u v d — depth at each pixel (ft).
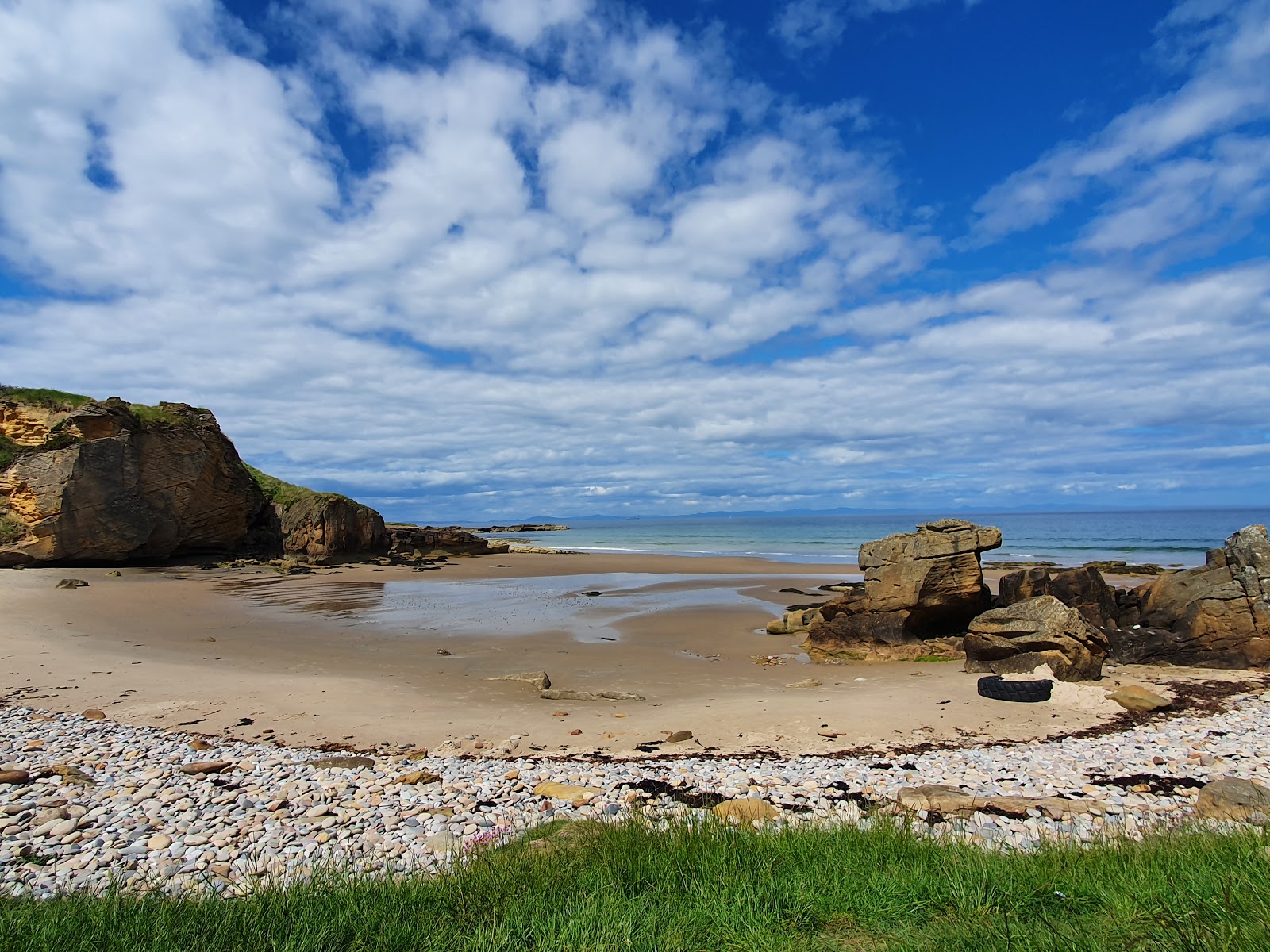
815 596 111.04
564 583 131.64
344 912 16.43
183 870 22.88
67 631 71.51
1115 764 34.09
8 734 39.06
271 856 24.27
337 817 28.14
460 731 41.75
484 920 16.14
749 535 352.28
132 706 45.80
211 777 33.01
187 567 138.31
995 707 44.70
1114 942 13.60
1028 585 67.67
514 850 21.33
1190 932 13.32
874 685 53.31
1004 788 30.91
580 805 29.37
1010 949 13.64
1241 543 58.29
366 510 179.93
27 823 26.84
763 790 30.96
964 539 66.54
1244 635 55.67
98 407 135.44
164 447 141.59
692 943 15.39
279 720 43.47
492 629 80.48
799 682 54.60
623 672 59.11
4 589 96.73
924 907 16.70
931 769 33.81
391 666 59.82
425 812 28.78
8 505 127.24
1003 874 17.80
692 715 44.42
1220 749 35.88
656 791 31.19
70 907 17.08
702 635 77.82
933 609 66.64
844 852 20.04
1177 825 23.54
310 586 121.60
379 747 38.83
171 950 14.88
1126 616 65.16
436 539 202.59
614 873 18.81
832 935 15.60
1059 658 51.55
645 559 187.32
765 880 18.08
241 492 160.25
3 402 145.79
